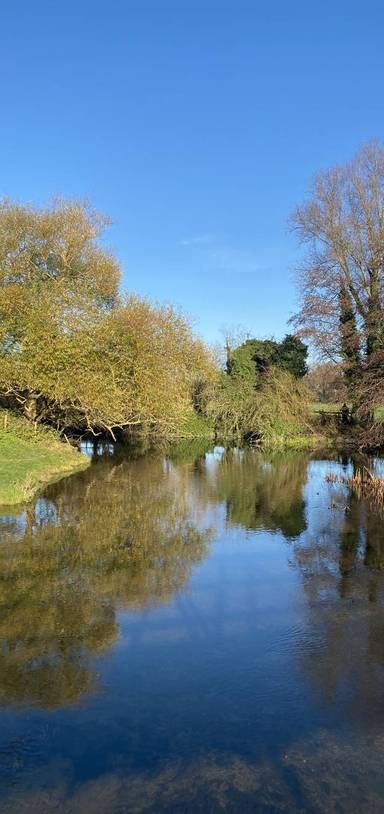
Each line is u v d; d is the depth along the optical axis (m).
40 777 4.70
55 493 17.53
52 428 27.94
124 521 13.91
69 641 7.22
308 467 25.17
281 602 8.67
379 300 29.75
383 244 29.72
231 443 37.25
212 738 5.25
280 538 12.48
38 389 23.39
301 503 16.56
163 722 5.48
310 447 34.06
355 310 31.98
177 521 14.07
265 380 39.53
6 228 29.64
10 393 25.03
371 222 31.86
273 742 5.19
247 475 22.53
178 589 9.19
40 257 30.92
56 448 25.72
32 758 4.94
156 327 30.95
